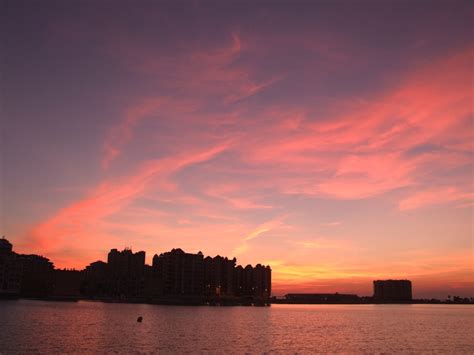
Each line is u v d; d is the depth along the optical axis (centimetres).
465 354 7119
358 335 9944
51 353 6134
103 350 6519
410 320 17488
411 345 8131
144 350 6625
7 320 11212
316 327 12212
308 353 6844
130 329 9706
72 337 7881
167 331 9512
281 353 6756
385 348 7638
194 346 7194
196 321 12950
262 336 9112
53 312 15575
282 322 14038
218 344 7544
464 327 13188
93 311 17188
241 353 6631
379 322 15612
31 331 8688
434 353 7175
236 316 16738
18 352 6147
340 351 7169
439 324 14675
